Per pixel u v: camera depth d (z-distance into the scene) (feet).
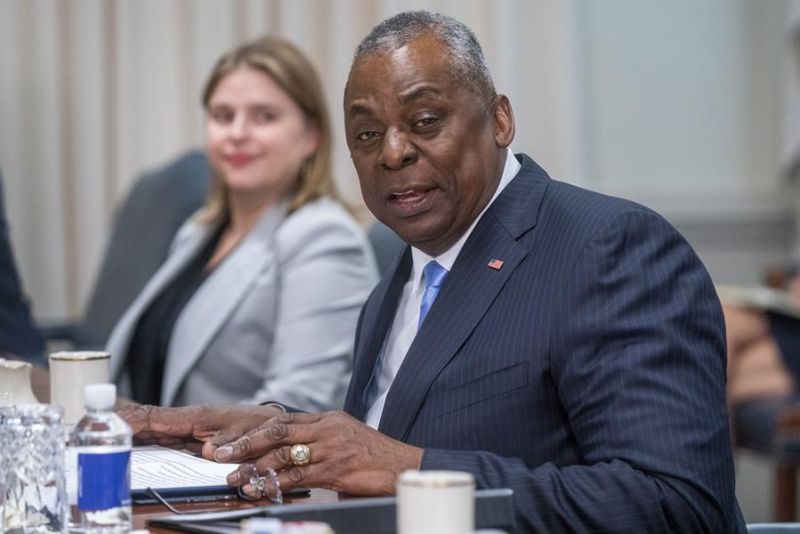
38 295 42.57
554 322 15.92
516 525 14.44
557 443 15.96
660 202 49.57
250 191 30.99
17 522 13.02
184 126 42.83
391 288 18.67
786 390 38.47
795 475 38.55
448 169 16.72
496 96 17.38
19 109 42.27
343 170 42.37
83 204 42.65
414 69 16.49
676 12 49.73
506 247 16.81
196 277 31.78
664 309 15.71
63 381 16.40
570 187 17.38
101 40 42.60
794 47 48.85
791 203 50.26
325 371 29.09
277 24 43.11
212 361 29.94
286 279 29.63
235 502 14.84
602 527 14.44
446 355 16.44
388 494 14.69
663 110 49.65
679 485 14.61
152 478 15.60
